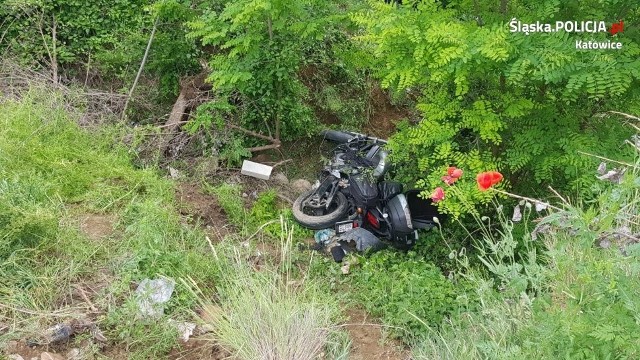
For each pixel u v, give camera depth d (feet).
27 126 16.78
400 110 25.52
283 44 18.98
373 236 16.69
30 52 20.77
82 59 21.76
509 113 15.74
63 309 11.57
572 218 10.21
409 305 13.50
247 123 20.81
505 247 11.69
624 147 15.56
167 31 21.08
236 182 19.57
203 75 21.17
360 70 24.45
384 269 15.34
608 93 15.53
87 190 15.89
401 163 19.29
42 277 11.95
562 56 13.58
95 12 21.84
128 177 16.67
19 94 19.24
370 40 16.99
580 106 16.85
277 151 21.53
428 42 14.74
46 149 16.38
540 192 18.39
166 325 11.69
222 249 14.92
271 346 11.42
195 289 13.07
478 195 15.55
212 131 19.94
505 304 11.83
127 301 11.84
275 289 12.75
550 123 16.44
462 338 11.92
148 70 21.65
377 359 12.48
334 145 22.35
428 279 14.33
